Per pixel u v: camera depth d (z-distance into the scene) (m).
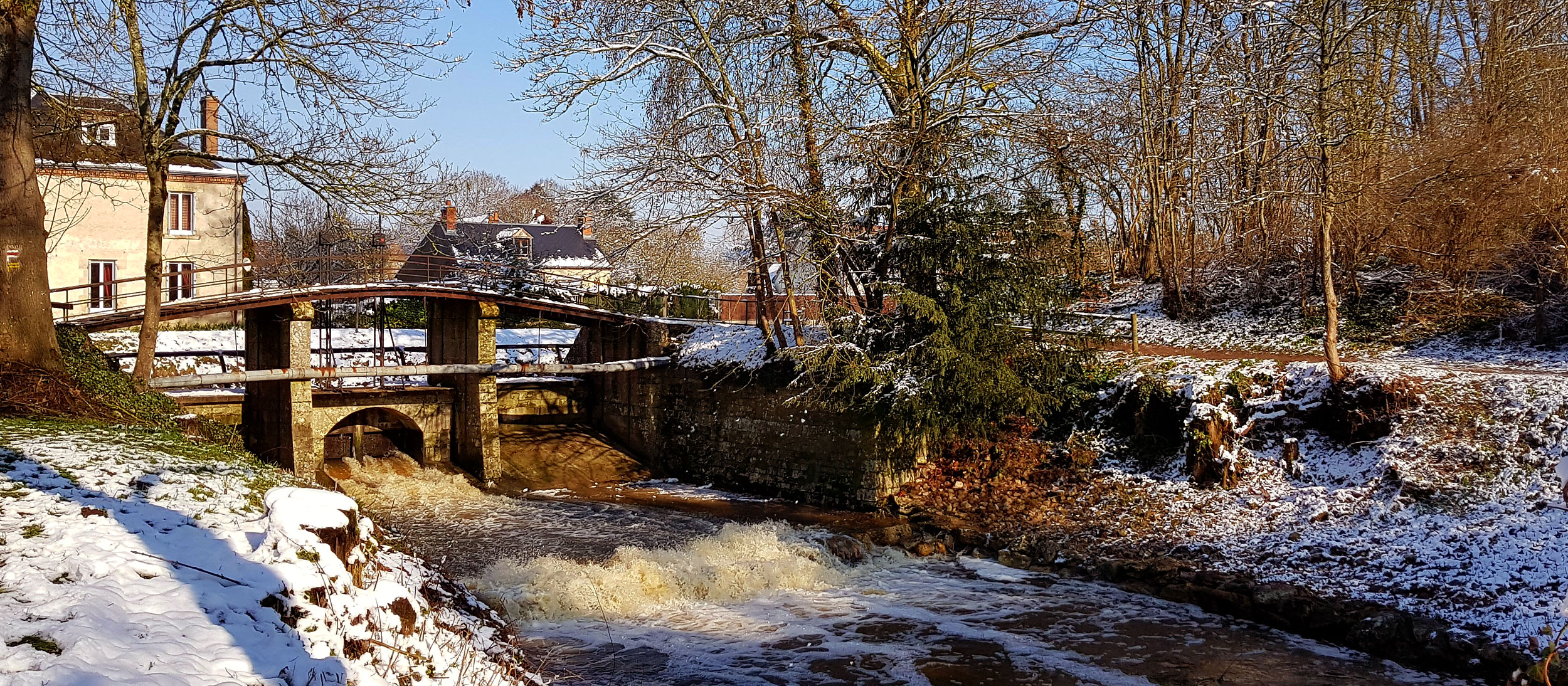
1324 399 20.53
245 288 35.72
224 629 6.41
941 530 20.89
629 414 31.42
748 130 22.34
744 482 27.02
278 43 16.67
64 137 17.80
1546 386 18.77
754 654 14.16
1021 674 13.55
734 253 26.17
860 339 23.36
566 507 24.66
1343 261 28.66
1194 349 27.47
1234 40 29.17
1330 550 17.00
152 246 17.84
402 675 7.03
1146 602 16.72
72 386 14.03
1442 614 14.28
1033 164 23.38
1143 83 30.36
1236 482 20.06
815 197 22.19
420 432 29.34
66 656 5.52
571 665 13.41
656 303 32.81
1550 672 12.16
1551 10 28.06
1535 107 26.30
